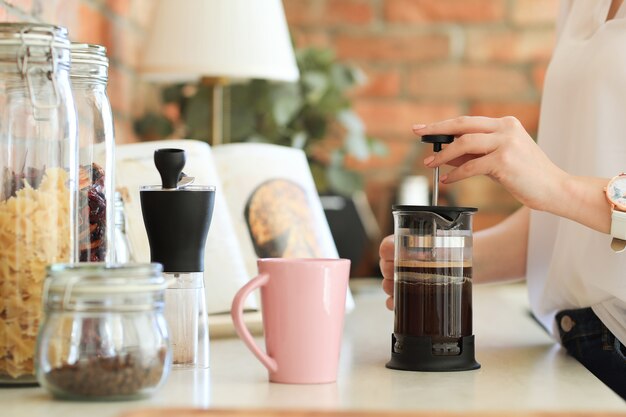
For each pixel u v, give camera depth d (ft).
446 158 3.70
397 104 9.90
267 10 6.46
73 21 5.83
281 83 7.82
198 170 4.53
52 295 2.85
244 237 4.91
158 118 7.91
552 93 4.69
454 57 9.89
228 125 7.79
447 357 3.59
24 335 3.08
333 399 2.99
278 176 5.08
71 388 2.84
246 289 3.22
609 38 4.38
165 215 3.37
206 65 6.30
